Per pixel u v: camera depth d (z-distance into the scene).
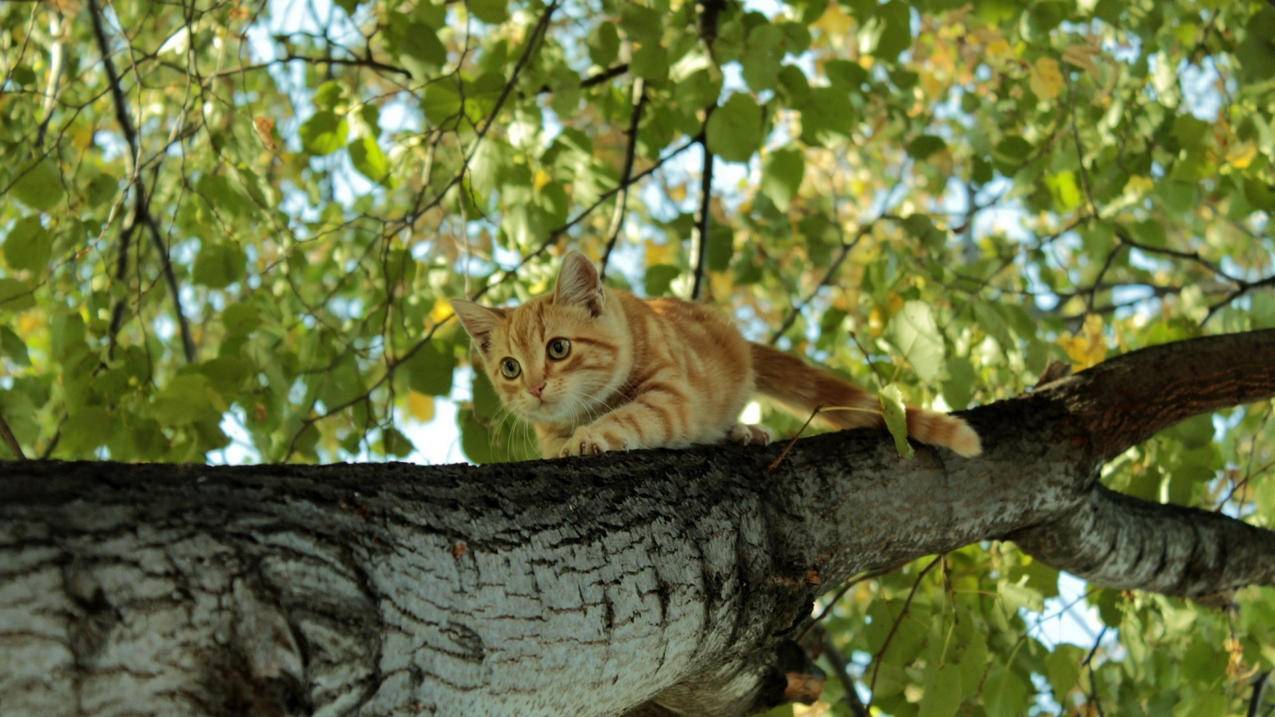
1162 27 5.42
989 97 6.93
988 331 4.59
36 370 6.16
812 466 2.91
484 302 5.36
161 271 4.53
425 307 5.19
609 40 4.68
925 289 5.45
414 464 1.99
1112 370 3.58
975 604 4.56
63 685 1.33
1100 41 6.46
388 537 1.72
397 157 5.23
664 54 4.59
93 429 4.22
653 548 2.23
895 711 4.10
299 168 5.96
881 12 4.72
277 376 4.46
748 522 2.61
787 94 4.60
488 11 4.45
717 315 4.36
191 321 7.13
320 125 4.62
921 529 3.04
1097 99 5.83
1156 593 4.35
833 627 6.25
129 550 1.45
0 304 4.02
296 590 1.55
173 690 1.41
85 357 4.38
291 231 4.57
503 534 1.92
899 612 4.19
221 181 4.65
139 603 1.42
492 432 4.53
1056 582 4.25
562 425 4.34
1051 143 5.75
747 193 8.36
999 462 3.23
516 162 4.84
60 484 1.49
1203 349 3.65
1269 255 7.48
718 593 2.38
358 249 6.30
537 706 1.87
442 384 4.70
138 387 4.44
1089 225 5.85
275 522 1.61
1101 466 3.49
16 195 4.27
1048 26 5.14
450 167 5.59
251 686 1.46
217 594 1.48
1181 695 4.68
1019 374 5.23
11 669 1.30
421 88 4.66
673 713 3.32
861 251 8.45
